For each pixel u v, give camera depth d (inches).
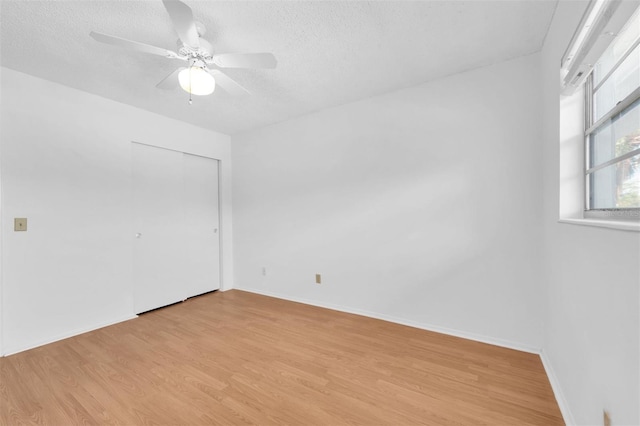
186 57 66.9
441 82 94.8
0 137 83.7
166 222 129.3
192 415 58.0
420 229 99.7
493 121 86.6
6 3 58.0
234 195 157.8
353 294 116.2
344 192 117.1
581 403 47.9
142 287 119.6
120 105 111.9
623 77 43.1
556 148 63.1
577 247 49.7
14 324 85.5
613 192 47.3
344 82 97.3
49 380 70.2
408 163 101.7
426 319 99.1
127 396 64.0
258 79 94.7
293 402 61.7
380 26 68.2
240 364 77.3
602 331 39.5
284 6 60.8
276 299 137.5
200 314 117.1
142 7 59.9
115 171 110.2
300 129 129.7
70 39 71.4
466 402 60.9
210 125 141.2
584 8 46.9
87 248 102.1
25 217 88.0
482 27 69.0
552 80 66.3
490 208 87.4
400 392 64.6
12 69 85.8
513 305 84.4
